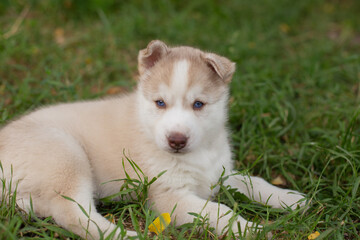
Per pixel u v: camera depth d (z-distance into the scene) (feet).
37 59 4.29
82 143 3.15
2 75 4.09
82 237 2.87
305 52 4.77
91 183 3.06
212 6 5.57
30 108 3.68
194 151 3.10
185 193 3.05
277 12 5.76
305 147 3.57
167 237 2.78
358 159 3.39
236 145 3.61
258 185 3.27
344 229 2.98
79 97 3.88
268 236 2.91
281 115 3.76
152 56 3.10
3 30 4.52
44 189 2.96
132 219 2.85
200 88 3.01
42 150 3.00
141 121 3.12
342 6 6.54
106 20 4.69
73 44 4.57
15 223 2.87
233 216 2.82
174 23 4.95
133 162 3.04
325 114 3.88
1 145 3.05
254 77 4.18
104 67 4.33
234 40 4.67
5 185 2.97
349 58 4.42
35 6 5.02
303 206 3.09
